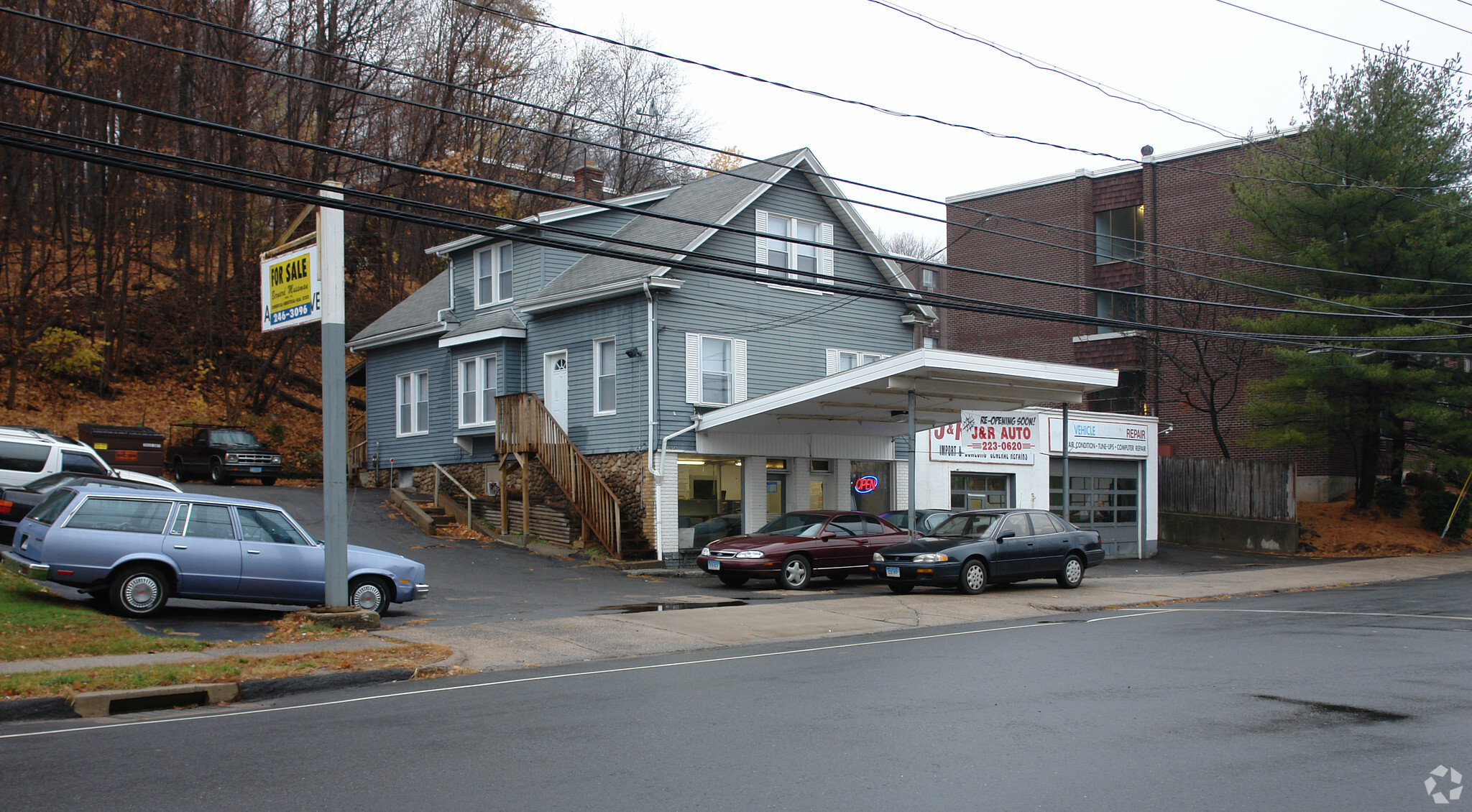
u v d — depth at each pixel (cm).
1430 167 2867
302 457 3491
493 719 843
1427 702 877
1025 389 2294
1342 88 2978
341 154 1180
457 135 4025
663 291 2472
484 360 2909
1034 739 747
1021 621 1576
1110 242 4128
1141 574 2486
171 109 3394
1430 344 2923
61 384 3219
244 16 3441
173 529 1398
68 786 639
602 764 687
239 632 1330
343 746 748
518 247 2883
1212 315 3684
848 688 968
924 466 2797
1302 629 1397
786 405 2295
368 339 3347
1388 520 3309
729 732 785
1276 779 640
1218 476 3331
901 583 1928
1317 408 3039
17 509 1741
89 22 3020
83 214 3428
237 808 589
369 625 1366
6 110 2959
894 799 601
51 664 1047
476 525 2655
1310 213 3005
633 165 4806
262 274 1534
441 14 3950
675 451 2445
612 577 2155
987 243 4488
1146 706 863
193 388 3522
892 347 2950
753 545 2016
